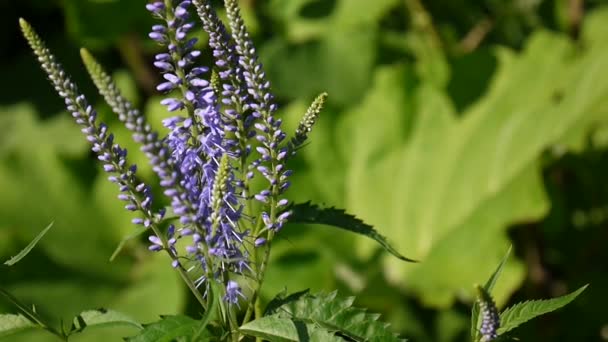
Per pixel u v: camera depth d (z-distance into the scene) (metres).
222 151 1.34
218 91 1.36
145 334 1.31
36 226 2.47
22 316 1.35
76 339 2.24
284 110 2.54
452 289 2.22
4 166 2.52
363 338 1.33
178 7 1.32
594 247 2.40
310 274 2.32
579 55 2.43
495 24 2.76
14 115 2.74
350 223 1.39
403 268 2.31
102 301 2.37
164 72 1.35
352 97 2.61
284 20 2.70
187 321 1.32
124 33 2.59
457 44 2.72
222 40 1.35
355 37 2.65
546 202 2.19
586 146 2.26
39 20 2.89
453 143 2.41
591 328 2.30
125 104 1.29
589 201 2.42
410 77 2.52
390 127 2.50
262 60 2.62
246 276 1.37
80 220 2.50
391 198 2.43
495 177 2.29
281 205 1.37
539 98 2.37
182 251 2.13
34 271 2.39
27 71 2.81
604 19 2.68
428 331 2.29
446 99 2.47
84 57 1.28
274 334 1.33
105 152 1.33
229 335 1.35
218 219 1.32
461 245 2.24
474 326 1.35
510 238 2.30
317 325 1.33
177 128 1.34
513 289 2.14
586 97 2.26
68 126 2.69
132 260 2.47
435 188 2.38
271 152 1.36
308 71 2.63
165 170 1.30
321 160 2.49
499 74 2.47
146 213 1.34
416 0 2.60
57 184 2.53
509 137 2.32
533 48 2.46
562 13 2.73
